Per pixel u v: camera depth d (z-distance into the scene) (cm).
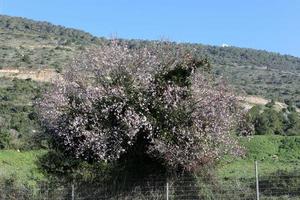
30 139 2769
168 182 2067
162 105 2117
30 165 3478
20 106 5981
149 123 2083
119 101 2131
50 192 2250
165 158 2055
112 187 2166
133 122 2072
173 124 2102
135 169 2158
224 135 2128
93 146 2112
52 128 2233
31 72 7600
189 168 2069
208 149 2089
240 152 2191
